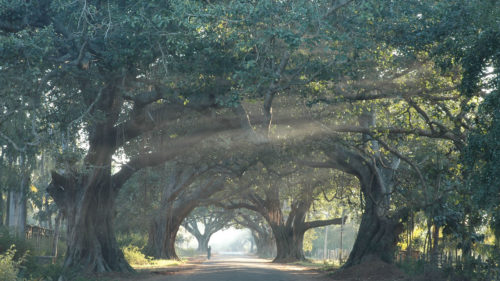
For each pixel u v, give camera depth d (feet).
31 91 63.16
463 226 69.92
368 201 96.99
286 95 76.64
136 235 168.45
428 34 55.57
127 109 85.40
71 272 78.07
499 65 43.68
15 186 117.60
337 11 58.80
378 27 59.47
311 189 143.54
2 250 74.43
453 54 51.37
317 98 72.08
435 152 75.72
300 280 76.48
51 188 87.86
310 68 59.57
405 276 75.41
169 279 74.02
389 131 77.10
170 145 89.76
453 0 53.57
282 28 51.75
